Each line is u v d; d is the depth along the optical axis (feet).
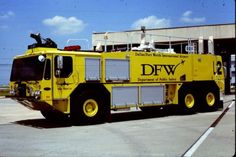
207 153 26.21
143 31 69.36
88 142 31.86
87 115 44.98
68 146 29.99
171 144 30.22
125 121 48.78
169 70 54.90
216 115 55.01
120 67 48.85
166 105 54.95
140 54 51.24
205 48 111.86
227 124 43.27
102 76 46.98
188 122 46.37
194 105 57.82
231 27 108.47
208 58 61.11
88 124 45.27
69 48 46.44
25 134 37.52
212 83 61.52
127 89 49.47
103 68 47.09
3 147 29.86
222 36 109.60
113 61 48.11
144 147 29.01
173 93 55.83
